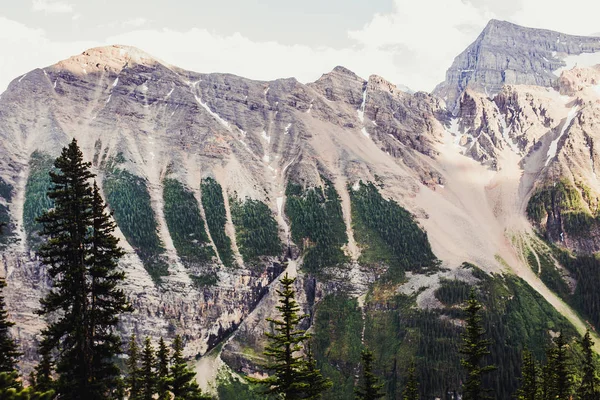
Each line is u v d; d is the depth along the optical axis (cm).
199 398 6162
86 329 4997
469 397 7175
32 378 6556
